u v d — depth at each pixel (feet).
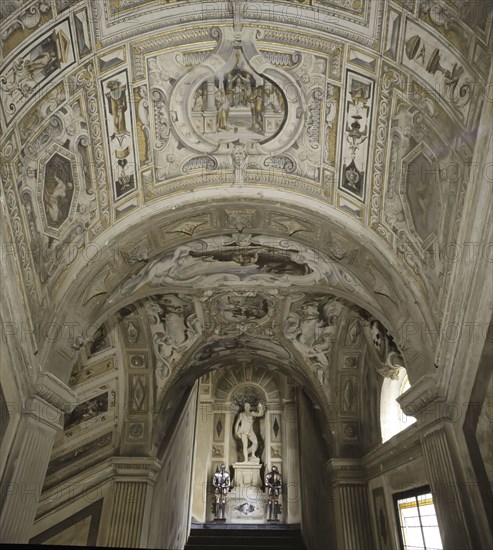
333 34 17.07
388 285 21.62
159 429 36.27
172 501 41.50
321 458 38.58
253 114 19.90
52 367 18.65
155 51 17.78
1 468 15.21
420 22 15.10
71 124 17.84
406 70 16.49
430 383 18.11
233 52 18.12
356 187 20.70
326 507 36.99
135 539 31.32
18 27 14.25
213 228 23.91
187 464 49.70
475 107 14.47
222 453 60.70
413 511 24.39
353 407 35.50
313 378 36.37
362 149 19.71
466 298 15.98
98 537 31.09
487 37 13.30
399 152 18.67
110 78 17.87
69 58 16.29
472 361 15.85
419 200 18.39
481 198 14.53
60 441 31.68
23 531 16.02
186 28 17.29
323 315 32.86
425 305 19.35
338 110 19.19
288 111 19.75
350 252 22.88
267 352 38.93
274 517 55.67
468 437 16.22
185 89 19.03
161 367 35.68
